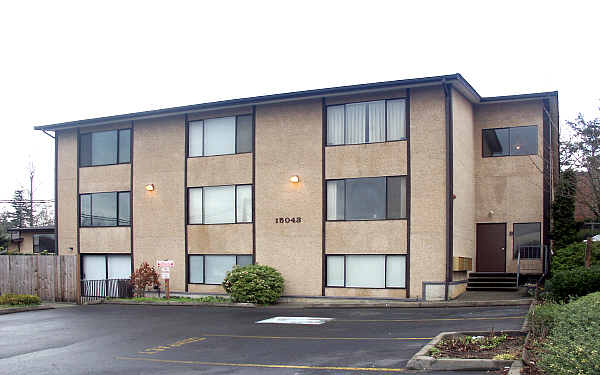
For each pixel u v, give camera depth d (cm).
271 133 2188
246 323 1516
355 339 1179
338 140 2081
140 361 1063
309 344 1151
